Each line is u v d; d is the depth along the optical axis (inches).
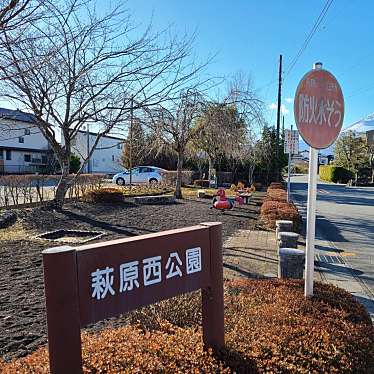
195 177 1176.2
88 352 84.0
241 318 112.4
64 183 478.6
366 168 1654.8
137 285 76.0
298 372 84.7
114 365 78.2
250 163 1101.7
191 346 89.7
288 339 96.8
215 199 557.6
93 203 558.9
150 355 83.3
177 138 674.2
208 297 91.5
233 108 676.7
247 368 83.8
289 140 537.6
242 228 397.7
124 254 74.0
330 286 149.1
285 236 235.3
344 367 89.7
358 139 1733.5
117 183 1043.9
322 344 95.4
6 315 155.1
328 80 136.2
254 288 145.1
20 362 84.0
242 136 722.8
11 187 502.9
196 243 87.9
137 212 495.2
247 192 725.9
